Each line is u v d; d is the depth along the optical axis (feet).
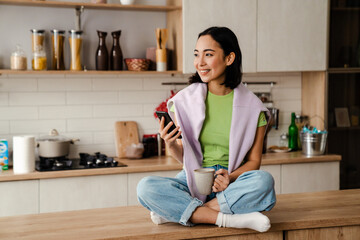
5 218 7.42
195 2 12.21
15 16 12.33
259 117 7.72
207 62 7.32
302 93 14.67
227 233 6.89
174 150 7.72
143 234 6.56
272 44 12.93
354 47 13.76
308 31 13.17
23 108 12.53
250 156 7.80
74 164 11.88
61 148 12.02
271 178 6.97
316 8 13.20
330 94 13.64
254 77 14.25
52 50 12.24
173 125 7.42
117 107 13.24
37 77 12.58
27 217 7.48
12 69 11.66
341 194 8.82
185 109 7.55
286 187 12.66
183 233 6.73
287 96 14.57
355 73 13.82
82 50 12.46
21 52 11.68
